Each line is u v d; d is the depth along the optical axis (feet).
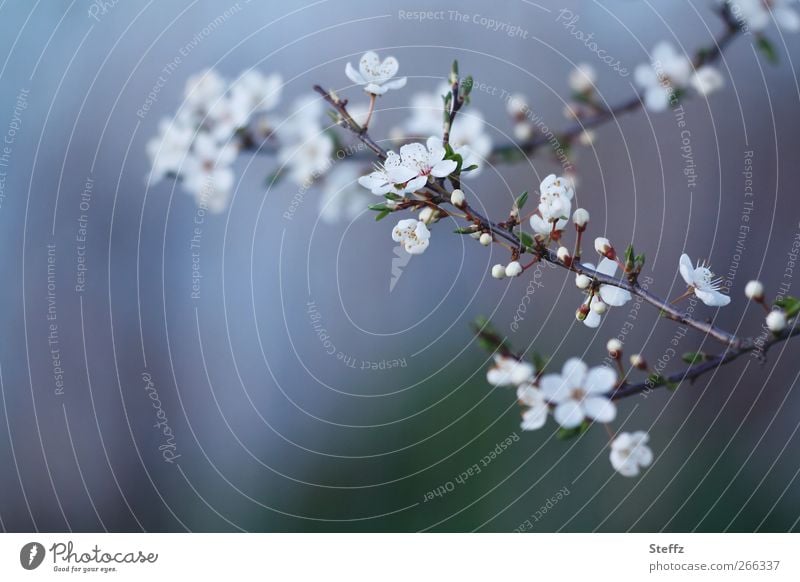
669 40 2.67
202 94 2.43
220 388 3.16
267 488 3.15
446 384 3.23
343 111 2.03
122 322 3.08
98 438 3.08
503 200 2.72
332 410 3.24
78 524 3.00
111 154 2.90
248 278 3.02
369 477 3.14
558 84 2.69
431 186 1.96
